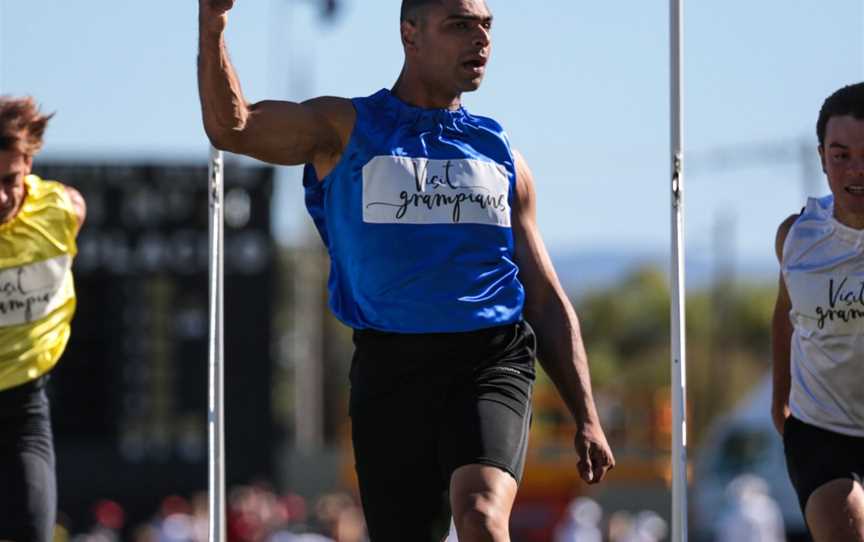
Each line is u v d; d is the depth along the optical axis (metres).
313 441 102.81
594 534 57.84
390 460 14.72
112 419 55.00
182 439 55.09
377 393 14.70
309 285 103.69
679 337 15.39
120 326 55.06
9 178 15.66
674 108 15.67
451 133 14.81
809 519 14.84
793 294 15.43
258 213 55.62
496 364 14.62
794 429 15.58
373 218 14.53
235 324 55.44
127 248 55.19
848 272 15.17
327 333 113.38
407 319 14.52
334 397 115.50
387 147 14.60
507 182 14.91
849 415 15.29
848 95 14.81
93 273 55.09
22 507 15.84
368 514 15.05
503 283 14.75
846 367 15.22
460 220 14.60
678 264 15.50
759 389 63.06
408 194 14.55
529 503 60.03
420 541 14.95
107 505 54.81
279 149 14.30
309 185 14.98
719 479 60.38
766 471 58.72
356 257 14.64
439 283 14.52
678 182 15.59
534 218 15.29
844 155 14.70
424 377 14.58
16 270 16.12
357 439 14.89
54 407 54.81
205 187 55.47
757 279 167.25
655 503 66.94
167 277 55.34
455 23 14.62
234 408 55.25
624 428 67.88
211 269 15.72
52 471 16.25
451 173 14.65
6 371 16.03
